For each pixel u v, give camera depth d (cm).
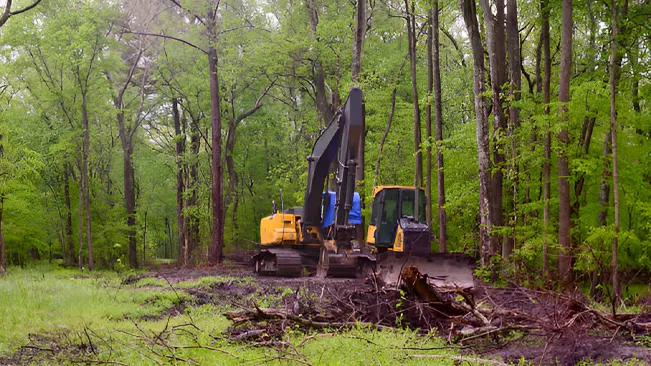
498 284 1634
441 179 2327
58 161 3403
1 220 2980
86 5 3309
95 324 1140
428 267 1436
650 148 1658
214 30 3719
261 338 877
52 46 3241
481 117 1883
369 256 2012
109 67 3534
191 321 1014
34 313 1231
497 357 775
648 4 1672
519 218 1969
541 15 1806
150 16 3784
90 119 3631
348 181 1822
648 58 1708
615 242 1415
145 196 4972
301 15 3800
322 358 753
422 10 2680
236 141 4400
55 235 3888
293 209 2428
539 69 2045
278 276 2311
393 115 3011
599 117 1596
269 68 3666
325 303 1080
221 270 2947
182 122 4609
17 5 3369
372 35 3544
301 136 4406
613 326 885
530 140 1784
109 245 3900
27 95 3769
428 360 746
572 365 747
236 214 4744
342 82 3198
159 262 5281
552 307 938
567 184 1596
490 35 1853
